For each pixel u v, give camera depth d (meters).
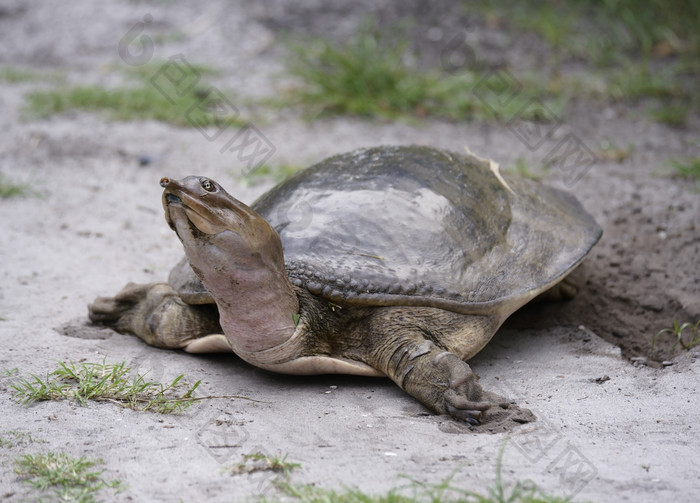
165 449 9.84
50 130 24.56
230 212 10.41
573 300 15.14
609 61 29.17
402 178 12.98
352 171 13.30
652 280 15.80
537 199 14.53
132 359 12.61
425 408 11.16
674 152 22.95
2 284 15.25
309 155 22.75
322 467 9.40
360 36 29.72
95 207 19.62
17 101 27.30
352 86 26.66
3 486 9.00
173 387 11.61
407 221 12.28
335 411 10.99
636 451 9.91
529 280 12.38
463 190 13.27
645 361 13.00
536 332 14.11
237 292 10.88
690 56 28.69
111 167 22.20
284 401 11.34
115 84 28.92
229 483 9.07
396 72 27.11
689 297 14.99
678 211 19.02
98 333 13.53
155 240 17.95
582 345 13.52
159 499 8.76
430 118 25.88
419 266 11.84
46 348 12.74
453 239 12.32
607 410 11.07
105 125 25.20
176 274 13.41
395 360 11.37
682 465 9.54
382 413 10.95
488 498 8.59
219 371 12.39
